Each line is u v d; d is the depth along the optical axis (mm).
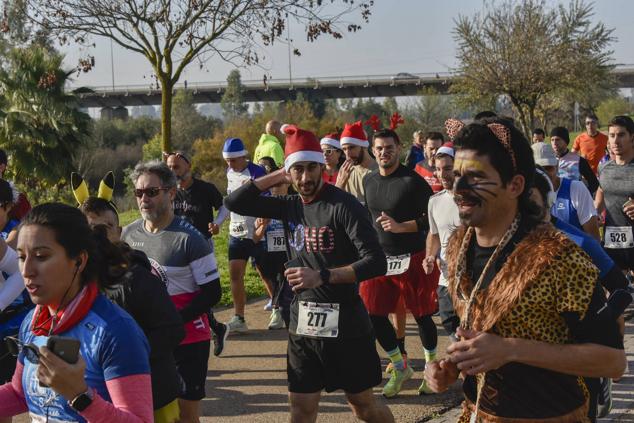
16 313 4773
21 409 3029
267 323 8953
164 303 3672
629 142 7891
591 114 15594
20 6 17188
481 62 37406
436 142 9992
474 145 2715
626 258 8008
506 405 2758
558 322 2639
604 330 2605
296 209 4777
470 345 2605
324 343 4574
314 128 48000
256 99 82625
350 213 4555
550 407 2729
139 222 5055
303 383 4684
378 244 4551
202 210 8602
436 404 6176
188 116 61969
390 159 6832
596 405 3348
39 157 23531
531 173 2750
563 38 36750
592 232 6480
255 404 6254
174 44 17438
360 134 8039
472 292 2754
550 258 2586
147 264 3773
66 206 2770
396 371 6352
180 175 8516
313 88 79312
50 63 23359
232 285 8500
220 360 7496
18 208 5230
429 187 6820
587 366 2588
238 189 4816
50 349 2416
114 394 2697
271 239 8555
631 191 7879
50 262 2670
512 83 37219
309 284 4367
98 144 50500
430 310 6719
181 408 4742
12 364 4789
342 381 4629
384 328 6391
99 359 2717
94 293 2777
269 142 12156
